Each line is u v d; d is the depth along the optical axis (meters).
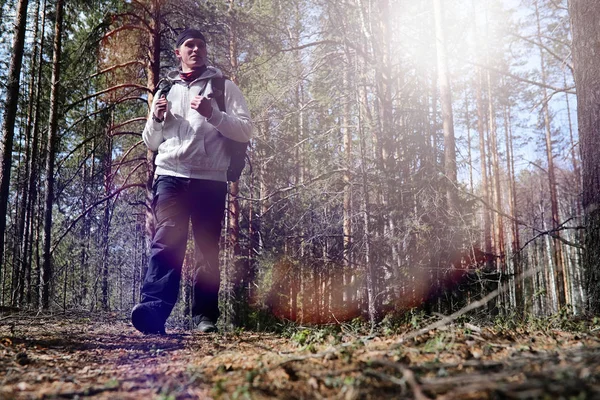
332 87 11.52
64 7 14.12
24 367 2.32
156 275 3.68
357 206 10.22
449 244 8.50
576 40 4.74
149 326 3.57
